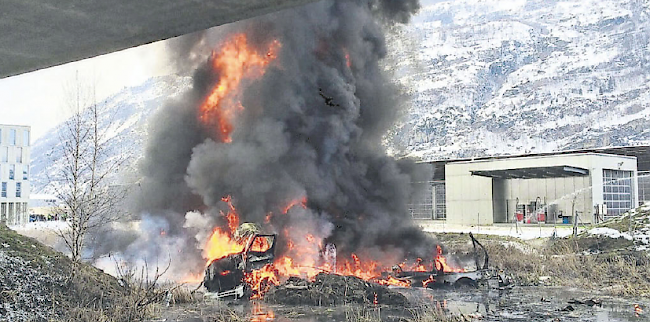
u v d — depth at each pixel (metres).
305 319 12.57
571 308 13.95
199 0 3.04
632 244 24.58
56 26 3.45
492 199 43.16
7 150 56.56
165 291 14.42
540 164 39.97
